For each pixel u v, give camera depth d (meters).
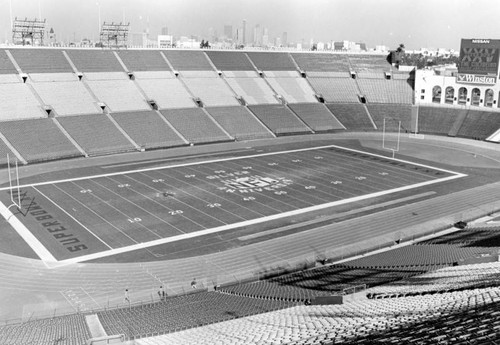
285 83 123.38
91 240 49.47
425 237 51.25
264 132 104.00
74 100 96.62
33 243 48.56
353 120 114.50
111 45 121.12
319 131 108.81
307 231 52.56
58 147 84.50
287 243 49.50
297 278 41.38
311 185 69.06
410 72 128.38
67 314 35.53
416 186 69.06
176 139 94.62
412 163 82.31
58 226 52.94
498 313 16.66
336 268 43.16
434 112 115.38
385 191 66.69
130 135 92.31
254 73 123.31
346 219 56.22
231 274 42.94
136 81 107.19
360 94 123.44
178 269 43.75
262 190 66.50
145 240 49.72
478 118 108.94
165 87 108.56
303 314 27.12
